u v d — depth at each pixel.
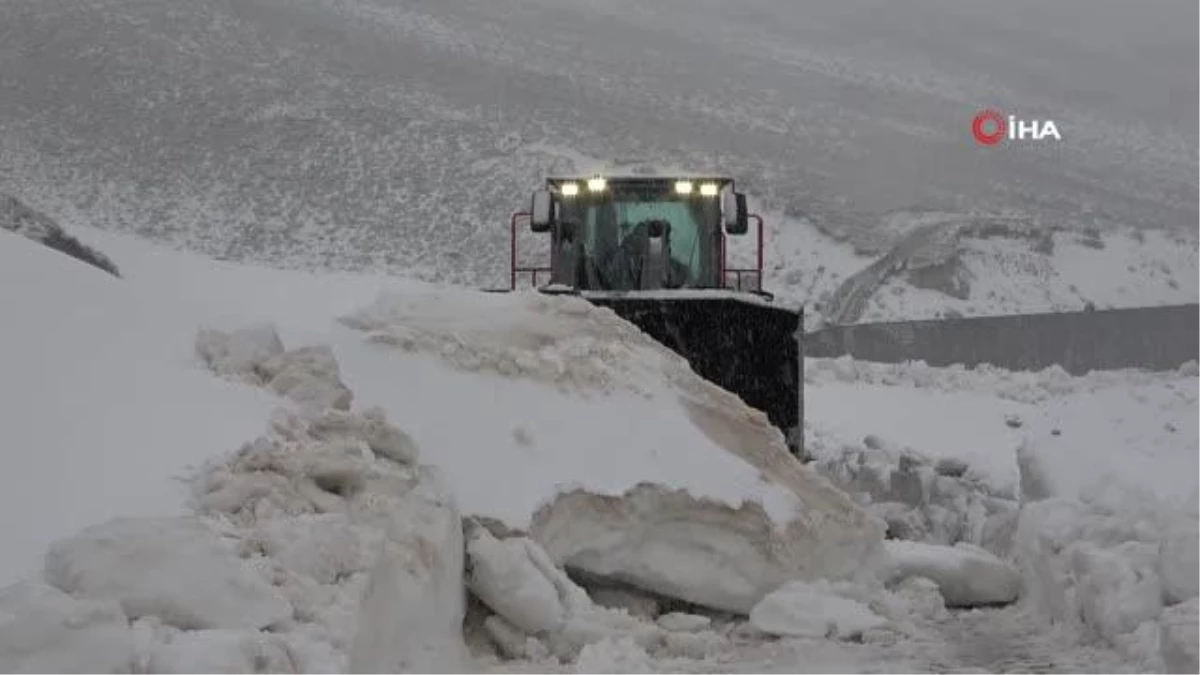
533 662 7.82
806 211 59.69
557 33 97.25
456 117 74.69
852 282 51.94
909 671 7.73
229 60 79.50
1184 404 19.23
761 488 9.41
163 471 6.76
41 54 76.69
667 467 9.16
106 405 7.28
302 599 5.93
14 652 4.56
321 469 7.19
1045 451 11.48
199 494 6.68
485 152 69.44
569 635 7.97
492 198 63.69
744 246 55.81
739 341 12.54
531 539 8.34
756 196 61.62
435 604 7.20
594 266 15.87
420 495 7.60
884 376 25.30
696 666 7.87
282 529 6.33
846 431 20.16
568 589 8.18
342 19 90.25
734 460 9.58
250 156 67.69
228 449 7.21
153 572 5.46
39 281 8.64
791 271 53.88
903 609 9.30
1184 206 76.06
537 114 76.38
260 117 72.12
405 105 75.88
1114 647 7.86
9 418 6.66
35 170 63.97
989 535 11.82
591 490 8.77
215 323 9.29
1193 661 6.39
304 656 5.48
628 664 7.38
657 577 8.84
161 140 68.69
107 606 4.82
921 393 23.48
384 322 10.04
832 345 30.56
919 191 68.44
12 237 9.46
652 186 15.91
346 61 82.19
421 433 8.72
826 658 8.12
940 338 29.39
